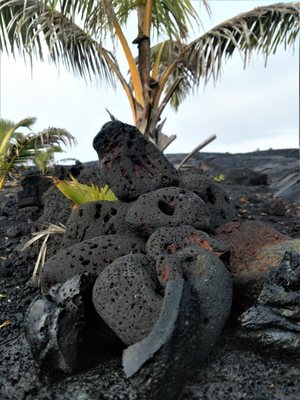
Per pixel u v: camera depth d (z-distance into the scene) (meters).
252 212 7.06
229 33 6.10
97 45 6.84
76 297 2.96
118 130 4.37
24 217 6.70
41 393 2.79
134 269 2.87
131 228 3.85
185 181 4.66
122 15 7.32
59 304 2.98
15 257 5.31
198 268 2.89
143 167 4.38
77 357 2.87
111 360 3.00
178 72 7.41
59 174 6.98
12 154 6.55
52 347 2.79
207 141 6.67
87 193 5.05
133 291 2.77
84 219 4.26
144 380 2.38
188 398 2.54
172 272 2.82
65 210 5.32
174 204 3.84
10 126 8.00
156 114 6.85
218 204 4.66
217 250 3.27
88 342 2.99
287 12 6.09
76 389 2.75
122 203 4.31
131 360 2.42
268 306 2.87
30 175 7.02
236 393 2.55
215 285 2.76
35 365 3.04
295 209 7.12
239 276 3.23
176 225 3.72
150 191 4.28
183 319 2.47
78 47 7.18
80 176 6.31
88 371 2.91
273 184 9.30
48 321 2.86
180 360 2.44
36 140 6.62
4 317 4.00
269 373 2.69
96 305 2.90
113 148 4.34
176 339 2.41
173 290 2.58
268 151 13.81
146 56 6.80
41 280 3.61
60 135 6.88
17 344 3.48
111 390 2.70
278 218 6.67
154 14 7.38
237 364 2.78
